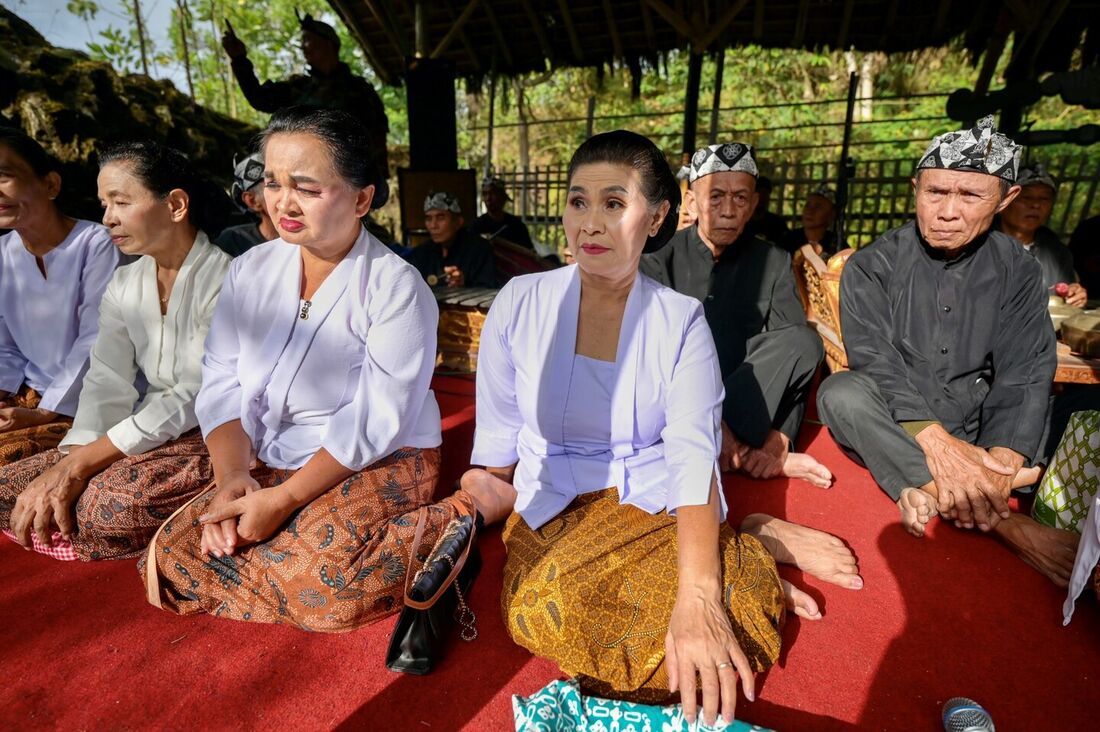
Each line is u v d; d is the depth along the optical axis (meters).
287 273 2.09
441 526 1.97
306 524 1.88
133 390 2.47
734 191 2.89
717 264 3.20
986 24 7.54
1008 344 2.69
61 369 2.79
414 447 2.23
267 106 5.70
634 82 8.95
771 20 8.11
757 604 1.71
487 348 2.11
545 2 7.95
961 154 2.38
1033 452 2.54
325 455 1.93
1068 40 7.45
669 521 1.88
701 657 1.52
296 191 1.86
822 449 3.36
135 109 7.27
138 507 2.12
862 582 2.17
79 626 1.94
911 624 2.01
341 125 1.87
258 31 15.02
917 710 1.69
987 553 2.39
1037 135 7.59
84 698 1.69
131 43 11.15
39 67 6.61
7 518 2.31
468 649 1.90
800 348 2.83
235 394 2.14
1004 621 2.03
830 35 8.23
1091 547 1.78
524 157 12.08
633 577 1.73
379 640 1.91
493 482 2.28
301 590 1.85
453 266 5.10
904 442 2.59
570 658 1.65
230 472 2.04
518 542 1.97
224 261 2.41
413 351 2.04
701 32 7.79
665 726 1.53
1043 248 4.07
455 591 1.94
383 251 2.13
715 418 1.89
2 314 2.76
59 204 6.07
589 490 2.06
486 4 7.91
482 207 12.51
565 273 2.03
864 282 2.84
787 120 15.06
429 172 7.28
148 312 2.42
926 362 2.79
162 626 1.95
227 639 1.90
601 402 2.00
